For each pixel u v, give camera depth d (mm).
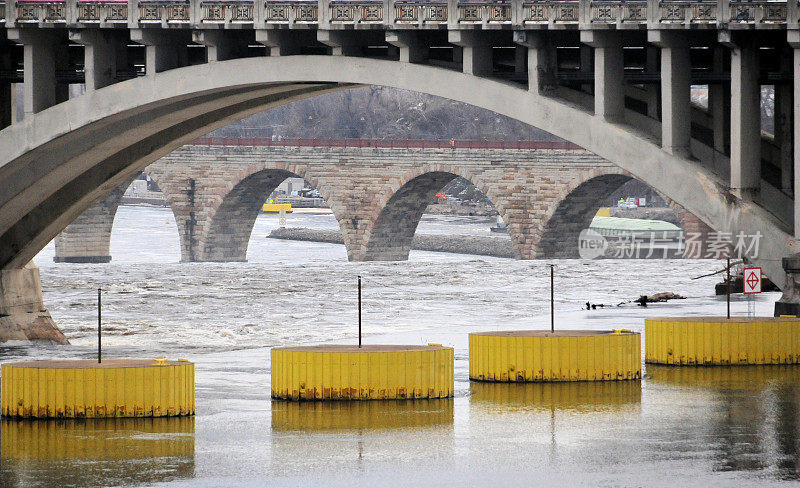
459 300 191750
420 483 59844
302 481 60219
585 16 97938
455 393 84375
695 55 110625
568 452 66375
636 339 90312
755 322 97938
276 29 110000
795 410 78375
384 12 105062
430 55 118750
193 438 69812
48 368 74438
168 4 111562
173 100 114375
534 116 102375
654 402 81000
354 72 107812
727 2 93500
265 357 112688
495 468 62812
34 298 129250
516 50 108438
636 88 107500
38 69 117938
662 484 59625
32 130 116562
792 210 102500
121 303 183125
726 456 65500
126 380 75000
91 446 67625
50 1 114062
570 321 141000
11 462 63906
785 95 104062
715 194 96500
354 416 76062
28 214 126062
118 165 127812
